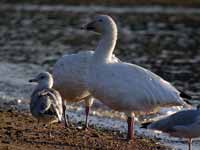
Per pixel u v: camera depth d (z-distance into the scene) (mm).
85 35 45688
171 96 13625
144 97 13555
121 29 51219
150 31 49844
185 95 13875
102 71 13898
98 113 18656
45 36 44594
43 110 13492
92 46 39312
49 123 14516
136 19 60000
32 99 14102
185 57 34312
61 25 53781
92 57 14273
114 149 13445
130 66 13898
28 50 35719
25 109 18375
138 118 17859
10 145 12492
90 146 13406
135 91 13570
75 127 15875
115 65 13930
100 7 72625
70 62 15367
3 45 38219
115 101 13766
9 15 63281
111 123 17203
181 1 74625
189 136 13086
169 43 41500
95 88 13977
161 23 56781
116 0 76812
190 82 25469
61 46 38625
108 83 13711
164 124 13211
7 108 18359
